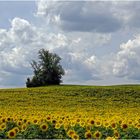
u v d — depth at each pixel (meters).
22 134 17.50
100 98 53.72
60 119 20.45
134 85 77.94
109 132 18.06
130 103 50.62
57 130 18.59
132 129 18.08
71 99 52.53
